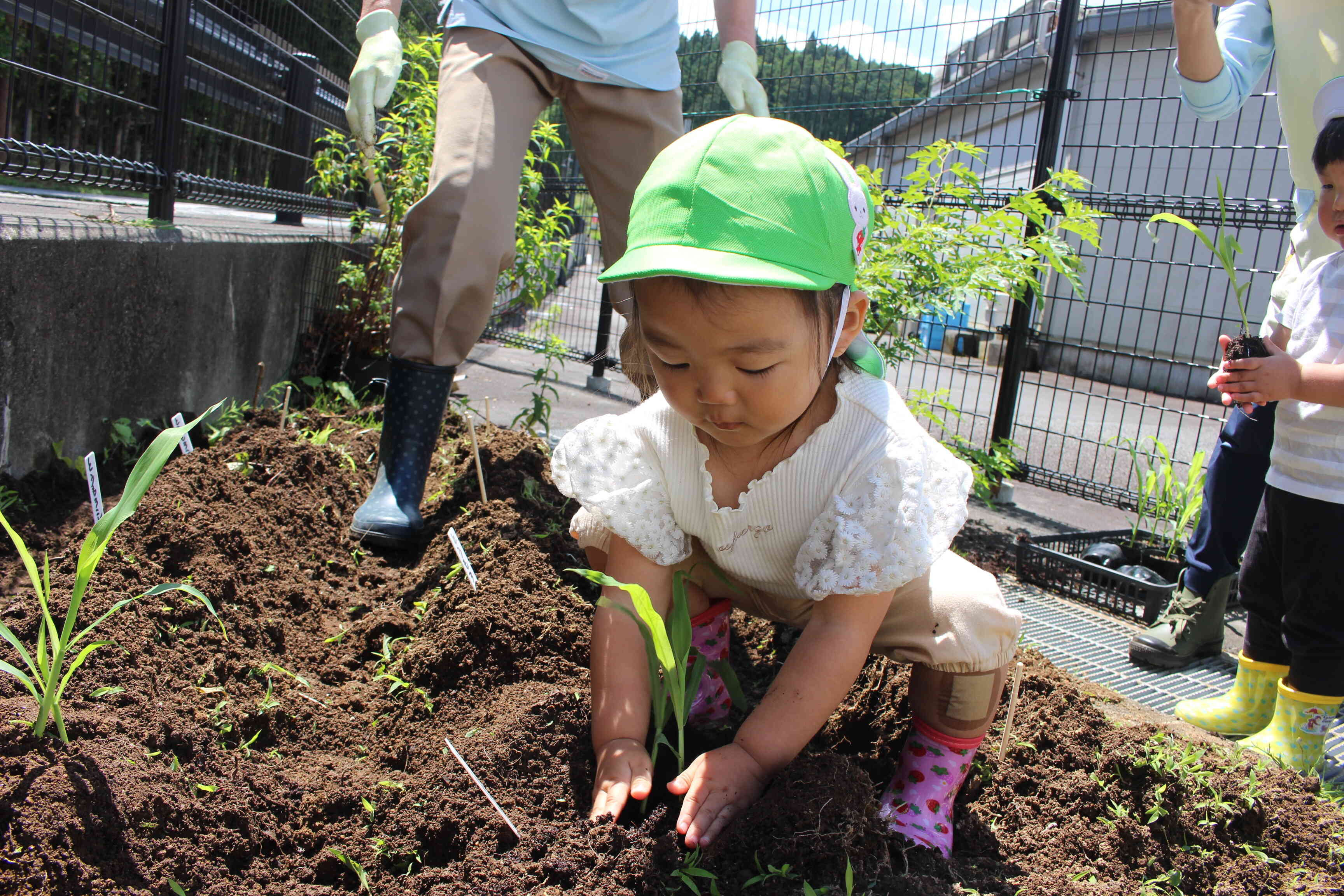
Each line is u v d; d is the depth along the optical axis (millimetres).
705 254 1228
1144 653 2768
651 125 2938
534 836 1399
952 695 1541
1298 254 2449
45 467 2607
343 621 2246
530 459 3182
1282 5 2467
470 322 2750
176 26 3469
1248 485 2650
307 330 4609
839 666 1475
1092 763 1728
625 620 1614
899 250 3404
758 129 1337
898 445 1475
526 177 4543
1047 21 5371
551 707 1715
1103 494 4594
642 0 2910
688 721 1795
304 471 2943
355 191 5605
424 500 2994
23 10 3195
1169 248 9398
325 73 5711
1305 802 1646
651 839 1357
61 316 2633
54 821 1195
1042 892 1422
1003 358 4785
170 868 1274
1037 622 3090
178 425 2812
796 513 1534
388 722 1824
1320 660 2055
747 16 3037
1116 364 9883
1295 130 2471
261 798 1488
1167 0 2596
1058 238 3525
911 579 1468
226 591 2104
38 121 3326
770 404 1305
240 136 4469
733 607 2443
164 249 3143
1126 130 9203
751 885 1306
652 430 1585
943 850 1493
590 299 7570
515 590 2129
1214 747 1878
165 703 1627
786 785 1402
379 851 1429
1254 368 1996
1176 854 1536
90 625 1727
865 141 5270
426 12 6500
